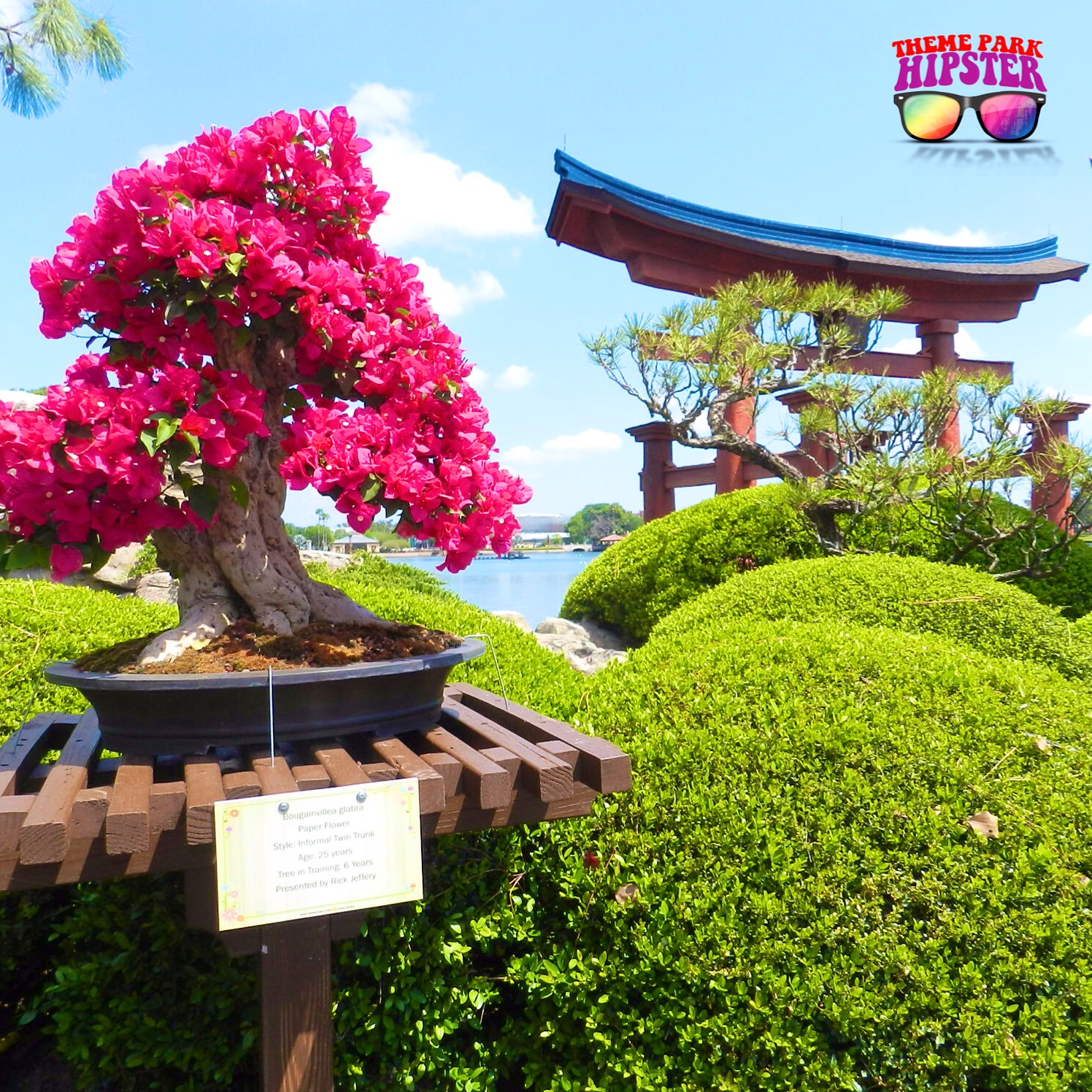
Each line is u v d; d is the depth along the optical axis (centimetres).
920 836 201
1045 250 1175
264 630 185
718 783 215
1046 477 702
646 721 241
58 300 170
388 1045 195
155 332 171
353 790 143
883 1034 179
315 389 197
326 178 183
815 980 182
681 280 952
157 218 156
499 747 171
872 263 996
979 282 1056
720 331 689
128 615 362
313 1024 154
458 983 204
